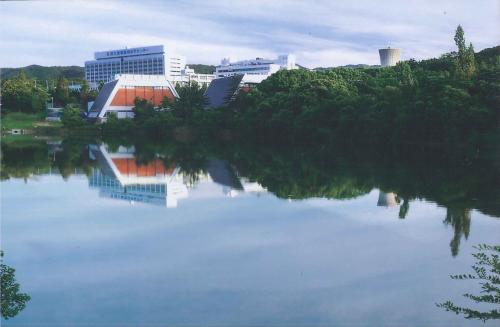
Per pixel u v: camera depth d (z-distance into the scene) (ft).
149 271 64.54
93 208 102.94
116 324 49.37
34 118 401.29
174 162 197.47
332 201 106.93
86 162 198.70
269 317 51.39
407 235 79.20
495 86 181.88
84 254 71.82
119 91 420.36
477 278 59.93
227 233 82.23
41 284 60.49
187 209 100.99
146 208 102.42
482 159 170.40
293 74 308.19
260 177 148.25
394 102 209.87
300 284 59.52
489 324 48.80
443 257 68.74
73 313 52.39
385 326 48.52
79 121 386.52
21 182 142.10
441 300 54.70
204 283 60.18
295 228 84.84
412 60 303.07
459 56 204.54
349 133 229.66
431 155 186.70
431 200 105.70
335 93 256.11
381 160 179.01
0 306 52.65
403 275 62.03
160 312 52.49
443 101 184.34
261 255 70.54
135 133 359.66
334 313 51.34
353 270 64.18
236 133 310.65
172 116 351.25
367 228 84.12
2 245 76.13
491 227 83.30
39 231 84.12
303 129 251.80
